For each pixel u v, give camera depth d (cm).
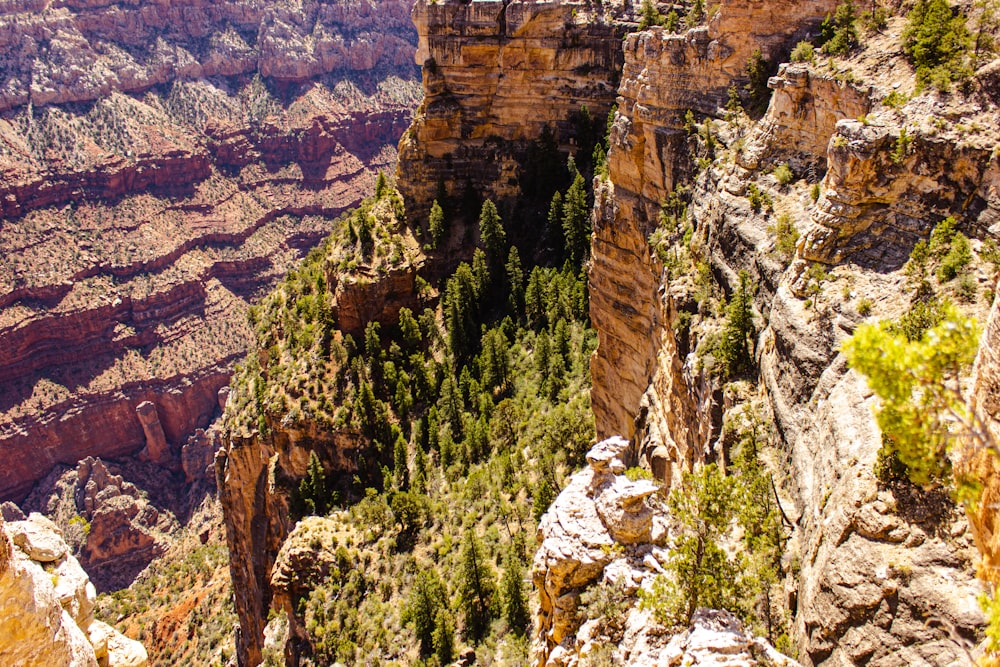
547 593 3953
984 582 2283
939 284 3247
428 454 10044
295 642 8344
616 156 6962
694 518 3338
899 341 2002
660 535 3744
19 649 2334
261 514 11781
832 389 3397
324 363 11375
